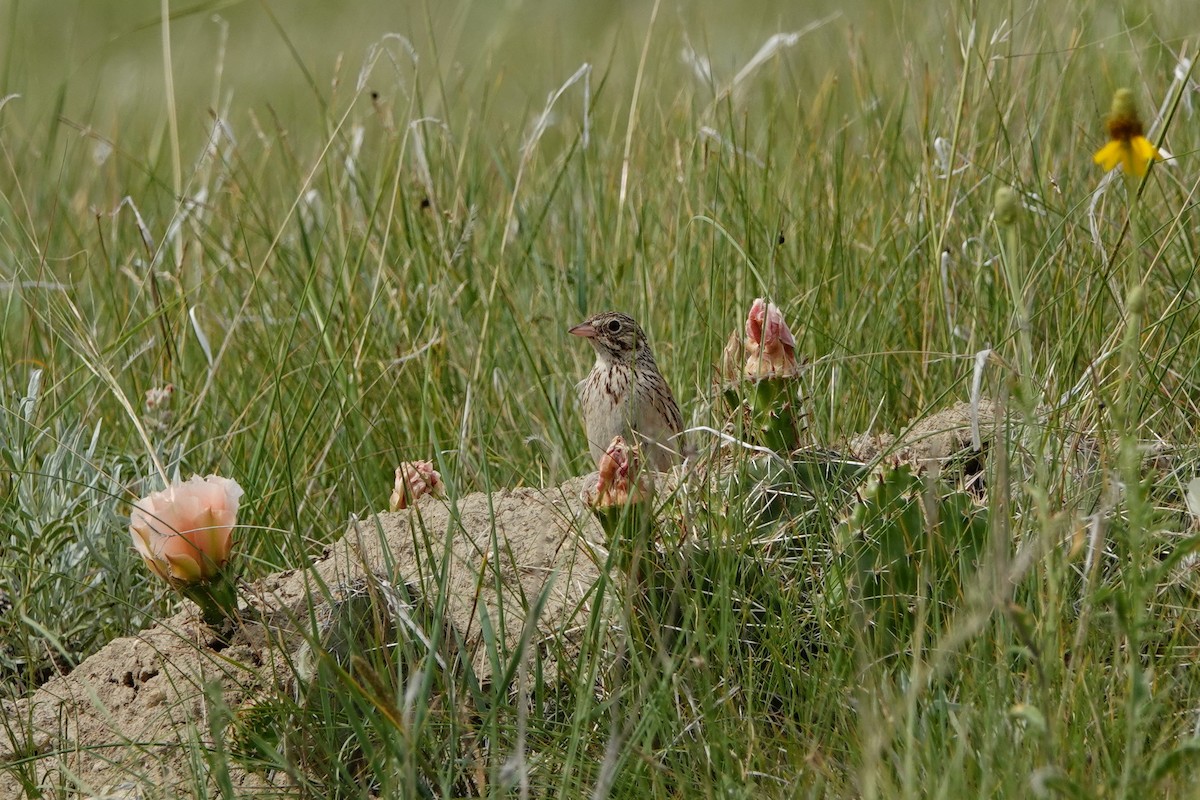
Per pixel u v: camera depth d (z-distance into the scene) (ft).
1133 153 17.16
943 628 20.36
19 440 27.94
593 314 33.96
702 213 34.73
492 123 50.19
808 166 36.47
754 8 65.87
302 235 34.63
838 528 21.99
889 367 30.32
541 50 64.03
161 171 47.09
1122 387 17.66
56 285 33.47
